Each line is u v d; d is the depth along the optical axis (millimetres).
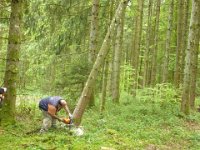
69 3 17562
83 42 19328
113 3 17125
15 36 10375
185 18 23766
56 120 10734
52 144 8578
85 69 15656
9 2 11656
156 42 26266
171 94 19109
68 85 15664
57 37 18703
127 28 33750
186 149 10312
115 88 20734
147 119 14531
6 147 8047
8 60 10422
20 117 12219
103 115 14766
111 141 9680
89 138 9570
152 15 30594
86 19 18141
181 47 23781
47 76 18531
